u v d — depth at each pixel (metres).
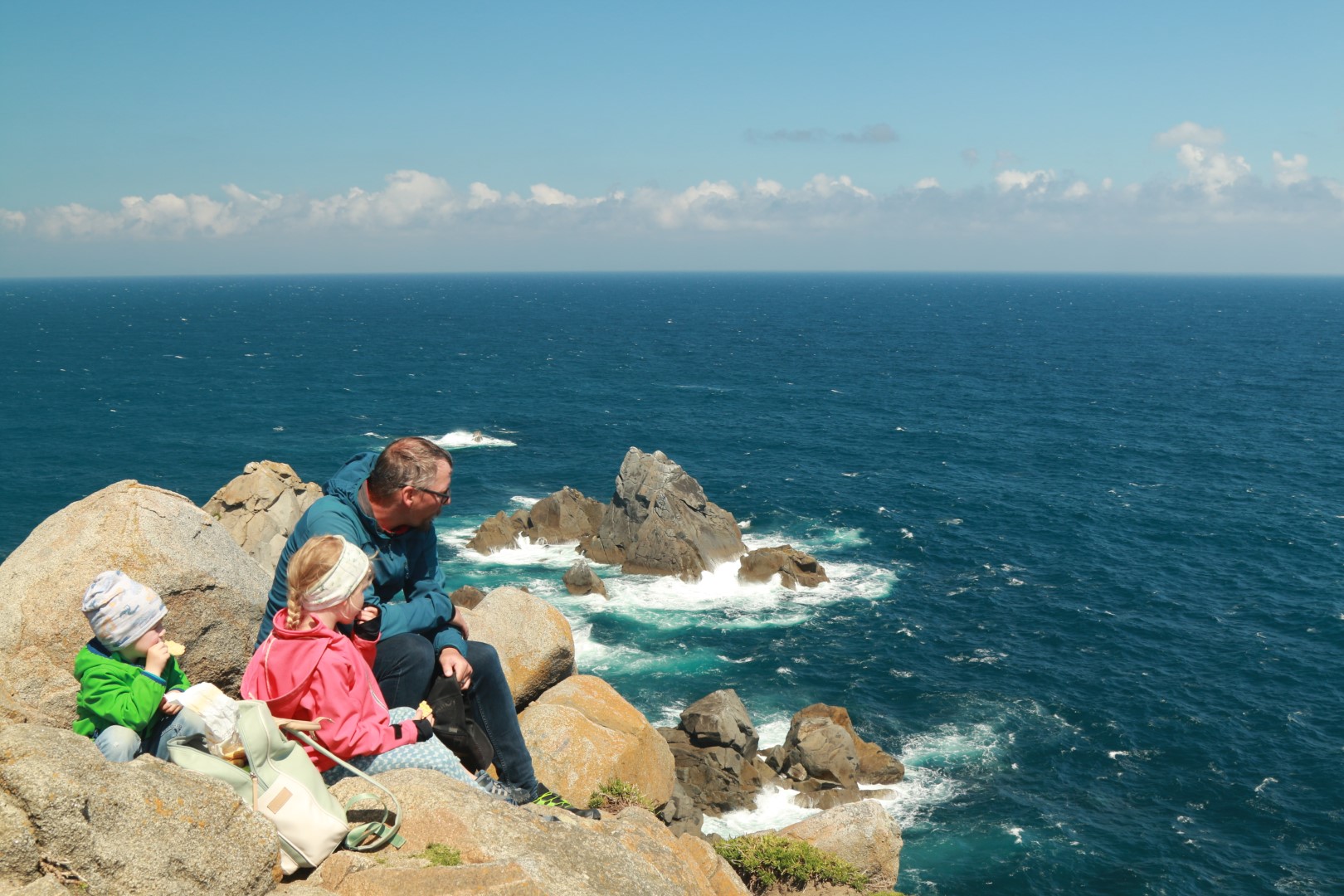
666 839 8.75
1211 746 38.44
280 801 5.12
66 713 7.28
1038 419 107.38
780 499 72.75
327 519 6.02
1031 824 33.34
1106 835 32.88
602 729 13.24
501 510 68.25
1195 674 44.50
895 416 109.12
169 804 4.64
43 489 74.25
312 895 4.97
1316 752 38.03
